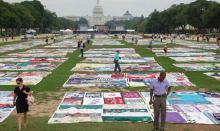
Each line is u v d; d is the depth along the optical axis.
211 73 40.66
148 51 76.12
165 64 50.31
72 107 23.89
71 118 21.08
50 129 18.78
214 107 23.89
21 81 18.33
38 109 23.38
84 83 33.94
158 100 17.69
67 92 29.33
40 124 19.77
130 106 24.14
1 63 52.47
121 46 96.25
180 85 32.56
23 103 18.44
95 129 18.67
